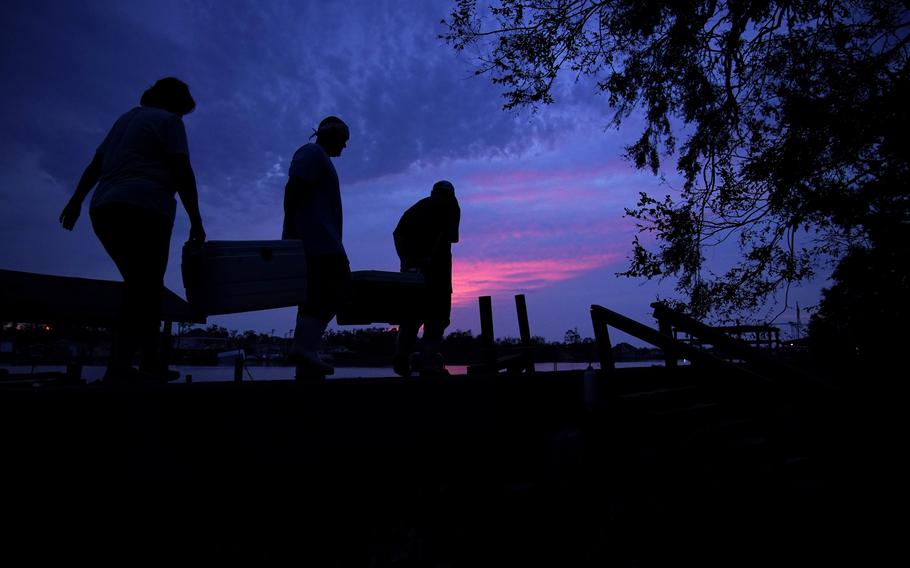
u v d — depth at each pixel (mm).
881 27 8219
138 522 2098
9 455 1792
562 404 4531
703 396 5719
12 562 1773
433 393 3244
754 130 9094
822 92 8391
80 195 3266
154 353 2852
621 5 8773
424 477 3287
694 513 3949
